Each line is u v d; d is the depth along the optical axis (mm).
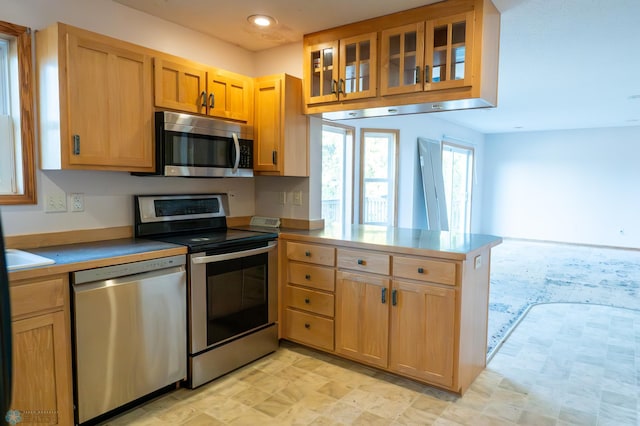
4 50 2143
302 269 2896
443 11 2400
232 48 3256
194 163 2588
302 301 2912
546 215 8234
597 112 6012
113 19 2494
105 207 2525
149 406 2232
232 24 2834
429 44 2455
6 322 628
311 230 3162
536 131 8203
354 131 5098
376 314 2547
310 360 2836
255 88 3070
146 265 2139
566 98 5070
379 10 2547
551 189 8141
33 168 2195
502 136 8586
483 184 8852
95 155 2170
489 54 2420
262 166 3049
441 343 2314
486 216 8883
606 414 2203
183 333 2350
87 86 2125
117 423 2068
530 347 3094
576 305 4145
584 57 3488
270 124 3004
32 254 1990
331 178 4949
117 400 2061
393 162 5566
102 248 2219
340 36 2832
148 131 2416
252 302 2771
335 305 2740
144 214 2662
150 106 2420
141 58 2357
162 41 2758
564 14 2602
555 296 4457
